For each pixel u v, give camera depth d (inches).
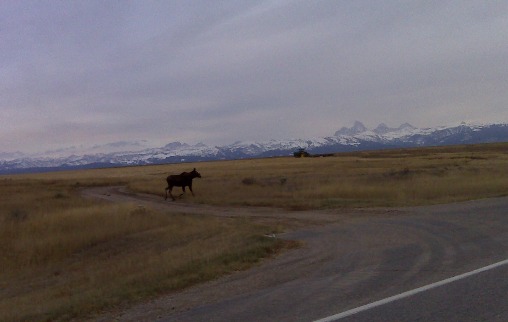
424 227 709.9
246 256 539.5
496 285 354.9
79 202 1429.6
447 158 3321.9
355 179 1663.4
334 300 339.0
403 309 307.9
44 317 367.9
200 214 1142.3
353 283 388.5
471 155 3705.7
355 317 296.4
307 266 479.5
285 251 587.5
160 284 434.6
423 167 2349.9
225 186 1729.8
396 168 2343.8
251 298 362.6
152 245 761.6
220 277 460.8
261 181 1815.9
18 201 1502.2
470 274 391.2
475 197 1101.7
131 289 427.2
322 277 421.4
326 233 730.8
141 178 2832.2
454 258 466.0
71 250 798.5
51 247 794.2
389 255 509.4
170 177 1557.6
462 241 565.9
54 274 677.9
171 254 621.3
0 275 700.7
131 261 642.2
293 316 307.0
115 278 529.3
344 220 884.0
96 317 357.4
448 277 386.6
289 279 424.8
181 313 340.2
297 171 2539.4
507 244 524.7
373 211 982.4
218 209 1230.9
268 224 888.3
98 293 428.8
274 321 299.9
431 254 497.4
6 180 2925.7
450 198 1103.0
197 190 1706.4
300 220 925.8
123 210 1066.7
